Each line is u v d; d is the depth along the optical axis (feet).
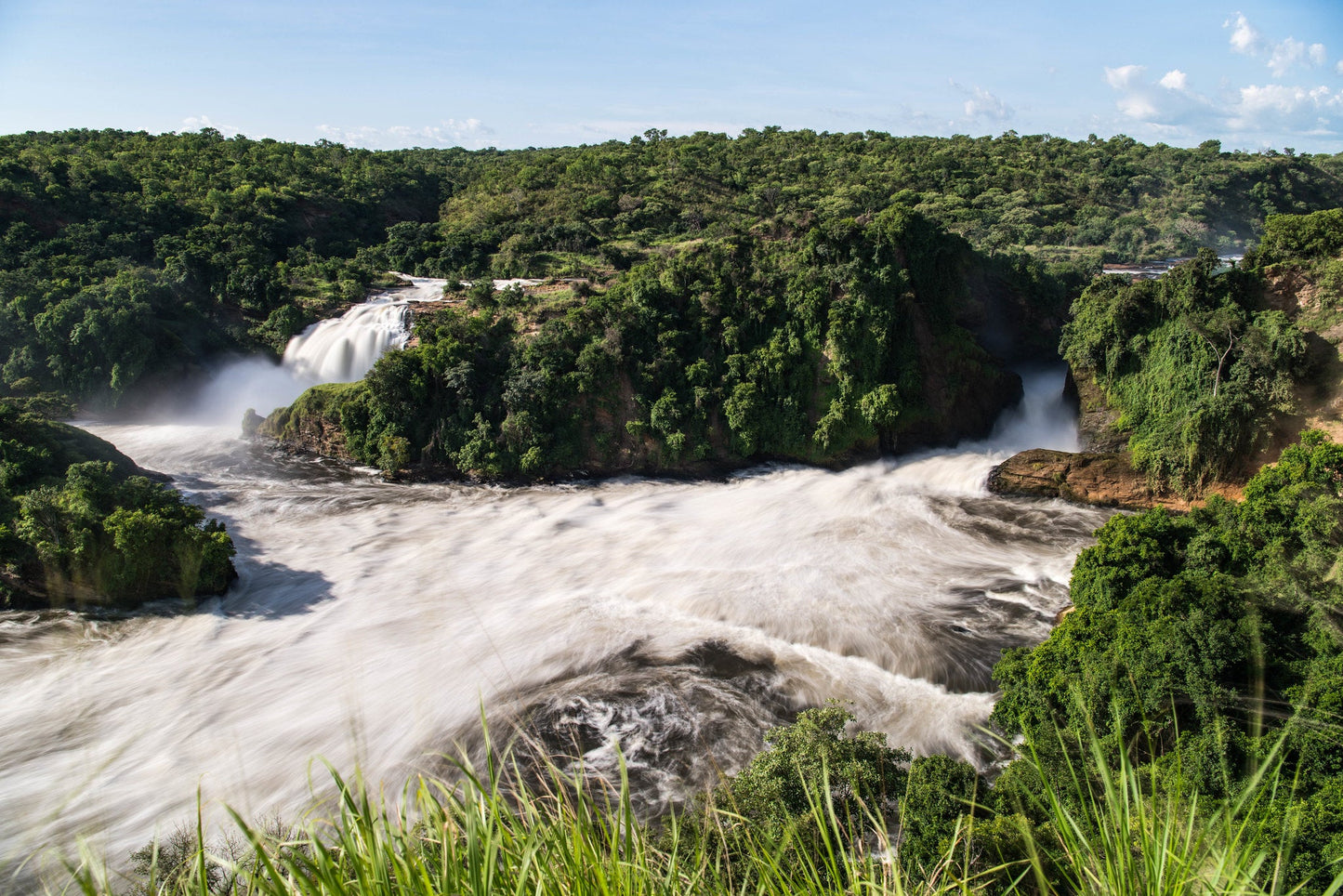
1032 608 132.98
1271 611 80.43
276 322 254.06
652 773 95.55
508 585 144.36
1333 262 171.32
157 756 96.37
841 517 173.58
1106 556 108.47
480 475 194.39
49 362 226.79
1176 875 19.58
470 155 539.70
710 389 201.77
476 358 204.95
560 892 20.40
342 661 118.73
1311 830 52.70
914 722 104.83
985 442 212.43
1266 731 60.23
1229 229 396.57
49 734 99.25
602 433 198.80
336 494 185.47
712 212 339.77
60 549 125.29
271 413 219.20
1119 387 192.34
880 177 405.39
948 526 168.45
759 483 195.21
